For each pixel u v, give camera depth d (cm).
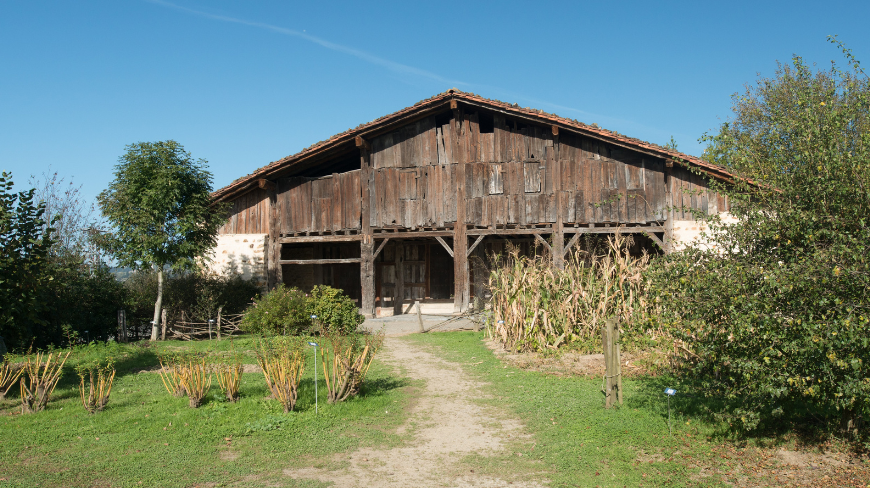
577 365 1011
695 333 567
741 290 540
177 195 1578
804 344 494
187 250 1602
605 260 1252
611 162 1758
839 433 583
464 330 1580
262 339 1291
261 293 1908
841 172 546
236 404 772
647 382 852
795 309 510
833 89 597
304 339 1182
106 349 1325
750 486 500
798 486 494
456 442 639
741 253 594
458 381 939
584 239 1798
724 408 646
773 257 580
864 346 457
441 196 1845
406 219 1862
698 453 573
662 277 620
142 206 1540
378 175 1892
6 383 877
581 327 1180
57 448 615
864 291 482
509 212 1802
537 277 1202
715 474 526
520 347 1157
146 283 1922
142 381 956
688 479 518
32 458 586
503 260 1841
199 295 1697
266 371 794
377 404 782
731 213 634
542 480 530
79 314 1537
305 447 619
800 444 579
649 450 588
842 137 577
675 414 688
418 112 1828
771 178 598
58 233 2219
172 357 1015
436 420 722
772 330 513
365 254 1881
